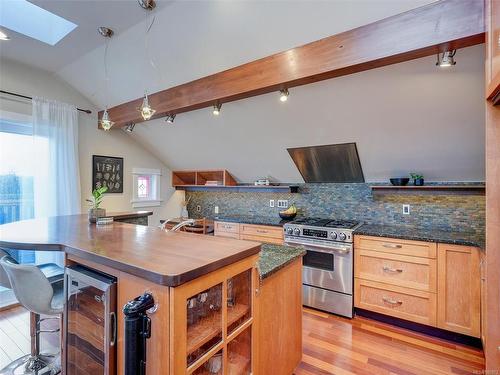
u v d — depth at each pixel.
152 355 1.00
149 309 1.01
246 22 2.07
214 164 4.37
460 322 2.32
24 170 3.16
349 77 2.31
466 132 2.43
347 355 2.19
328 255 2.98
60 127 3.36
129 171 4.31
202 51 2.43
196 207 5.14
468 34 1.47
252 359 1.36
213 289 1.17
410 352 2.24
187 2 2.04
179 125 3.76
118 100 3.54
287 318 1.76
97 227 2.03
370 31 1.76
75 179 3.48
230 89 2.46
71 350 1.49
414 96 2.29
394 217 3.19
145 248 1.36
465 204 2.80
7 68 3.02
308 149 3.36
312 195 3.83
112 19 2.27
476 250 2.24
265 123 3.20
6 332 2.55
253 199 4.42
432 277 2.44
